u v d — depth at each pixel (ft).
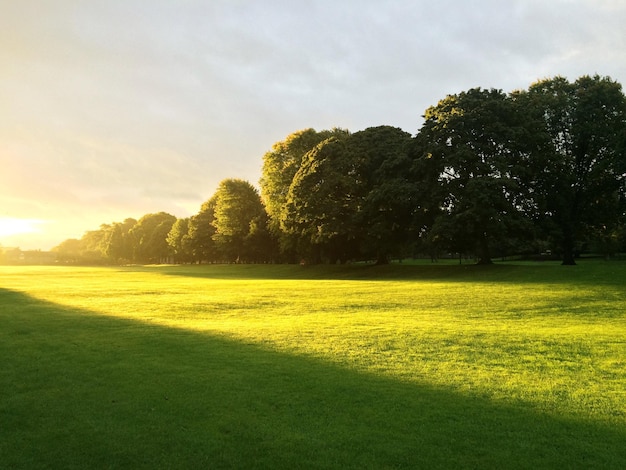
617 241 187.21
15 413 22.84
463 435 20.04
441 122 122.83
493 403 23.86
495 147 119.65
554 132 129.80
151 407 23.47
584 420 21.57
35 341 40.45
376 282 108.37
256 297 79.71
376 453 18.47
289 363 32.01
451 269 126.11
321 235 147.84
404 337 41.09
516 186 110.32
